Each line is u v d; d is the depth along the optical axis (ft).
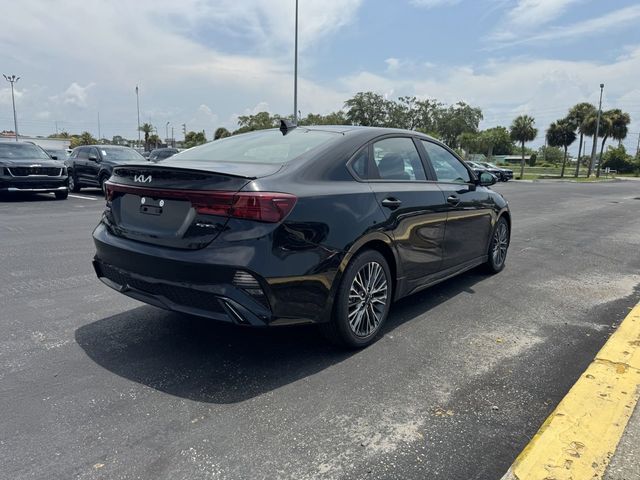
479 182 17.81
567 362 11.35
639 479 7.23
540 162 328.90
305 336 12.62
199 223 9.83
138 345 11.87
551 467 7.47
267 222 9.62
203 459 7.66
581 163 303.07
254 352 11.60
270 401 9.41
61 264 19.92
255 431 8.43
